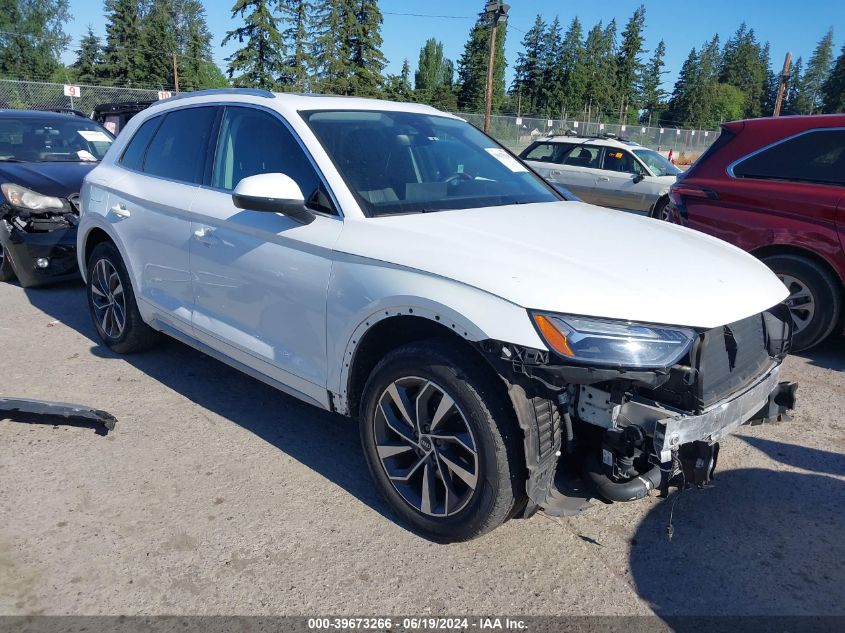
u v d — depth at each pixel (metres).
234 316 3.72
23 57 64.38
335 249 3.07
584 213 3.61
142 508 3.14
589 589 2.70
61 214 6.59
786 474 3.62
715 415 2.60
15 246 6.49
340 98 3.97
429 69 110.75
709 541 3.02
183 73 66.62
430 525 2.91
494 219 3.22
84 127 8.45
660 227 3.55
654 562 2.87
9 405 3.93
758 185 5.53
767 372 2.99
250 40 47.88
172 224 4.07
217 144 3.96
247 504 3.20
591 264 2.72
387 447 3.02
